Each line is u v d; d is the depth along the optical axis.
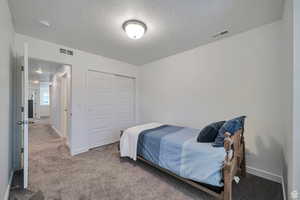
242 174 2.14
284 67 1.74
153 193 1.80
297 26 1.20
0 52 1.38
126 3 1.68
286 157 1.63
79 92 3.19
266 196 1.73
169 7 1.75
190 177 1.69
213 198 1.71
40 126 6.43
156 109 3.95
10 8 1.76
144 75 4.34
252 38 2.25
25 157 1.88
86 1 1.65
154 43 2.80
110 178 2.14
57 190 1.85
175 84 3.45
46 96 9.77
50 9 1.79
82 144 3.22
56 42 2.76
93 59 3.42
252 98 2.26
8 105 1.87
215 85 2.70
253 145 2.24
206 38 2.57
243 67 2.35
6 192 1.68
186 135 2.30
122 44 2.85
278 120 2.03
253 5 1.72
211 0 1.64
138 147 2.47
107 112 3.82
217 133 1.90
